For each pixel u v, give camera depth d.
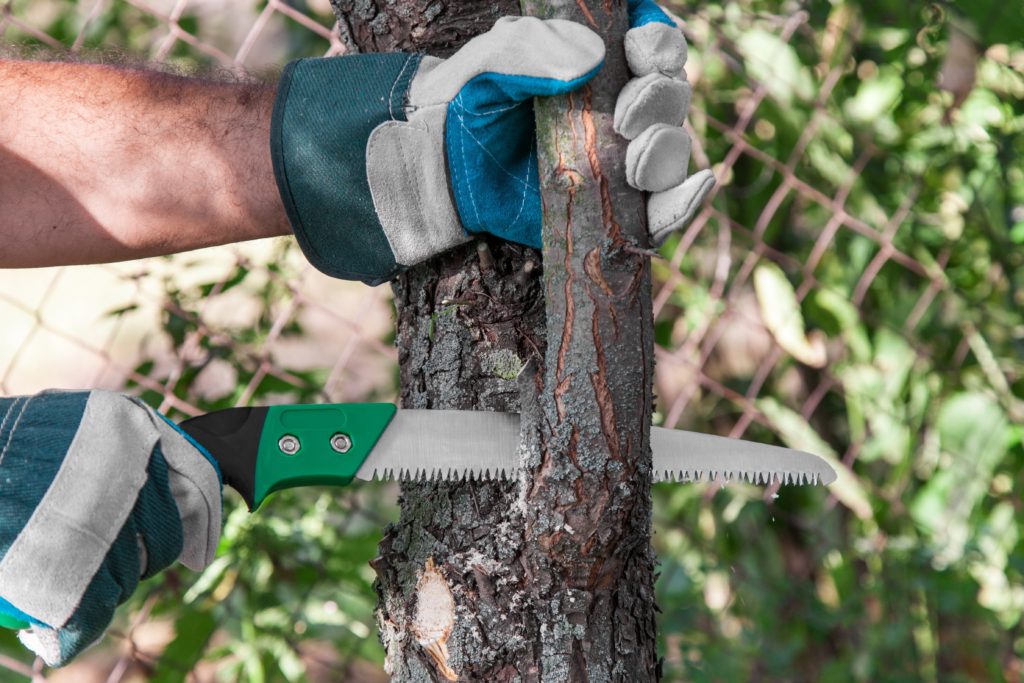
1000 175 3.93
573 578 1.70
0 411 1.71
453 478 1.84
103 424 1.69
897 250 3.97
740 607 3.84
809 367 4.30
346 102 1.79
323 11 3.86
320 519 3.27
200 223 2.01
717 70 3.79
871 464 4.28
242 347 3.28
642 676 1.78
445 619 1.82
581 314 1.62
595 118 1.59
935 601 3.80
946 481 4.04
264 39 3.89
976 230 4.01
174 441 1.76
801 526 3.93
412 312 1.95
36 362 5.06
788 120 3.80
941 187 4.03
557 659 1.72
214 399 3.30
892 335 4.01
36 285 4.89
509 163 1.76
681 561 3.90
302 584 3.34
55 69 2.05
